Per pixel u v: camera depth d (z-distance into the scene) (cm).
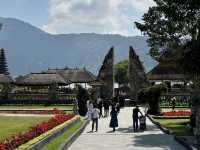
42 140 2320
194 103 3616
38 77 9588
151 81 9419
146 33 4544
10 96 8894
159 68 9325
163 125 4272
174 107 7394
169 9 4003
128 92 11344
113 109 4044
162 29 4466
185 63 3647
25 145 2077
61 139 2836
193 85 4012
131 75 9825
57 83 9462
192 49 3588
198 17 3975
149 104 5891
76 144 2988
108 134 3719
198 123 2703
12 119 4644
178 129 3888
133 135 3619
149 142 3098
